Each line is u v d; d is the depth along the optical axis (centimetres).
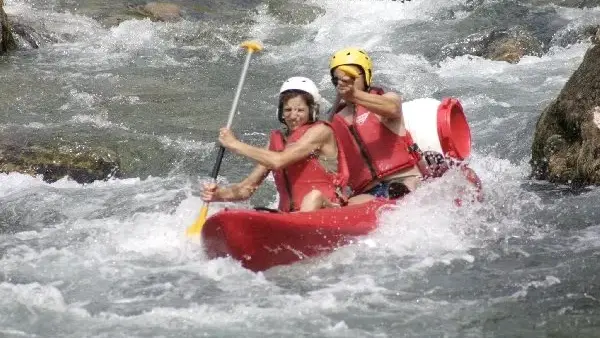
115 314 1923
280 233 2111
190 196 2778
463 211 2423
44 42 4481
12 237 2439
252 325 1862
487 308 1927
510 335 1808
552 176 2789
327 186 2255
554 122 2853
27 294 2011
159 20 5006
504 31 4422
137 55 4394
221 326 1859
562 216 2467
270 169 2189
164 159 3084
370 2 5241
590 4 4950
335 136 2262
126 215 2605
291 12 5178
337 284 2062
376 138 2408
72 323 1880
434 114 2475
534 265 2148
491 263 2166
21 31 4441
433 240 2280
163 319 1894
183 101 3697
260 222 2078
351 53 2328
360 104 2319
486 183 2744
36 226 2544
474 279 2077
